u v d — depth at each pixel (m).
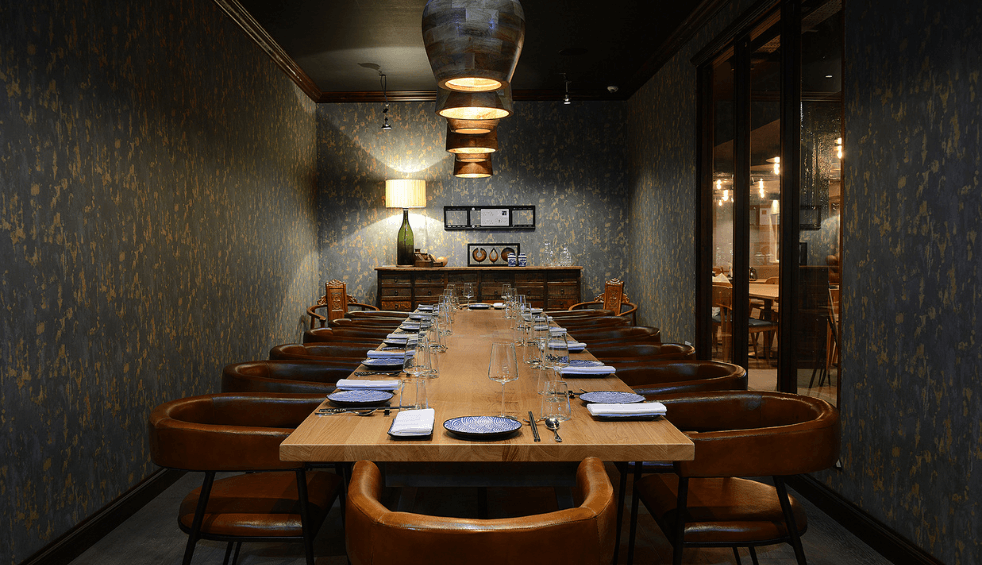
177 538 3.09
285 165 7.00
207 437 1.99
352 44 6.31
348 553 1.42
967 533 2.41
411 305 7.95
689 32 5.86
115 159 3.39
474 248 8.46
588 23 5.72
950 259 2.50
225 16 5.15
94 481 3.14
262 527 2.04
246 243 5.68
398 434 1.83
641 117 7.73
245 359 5.64
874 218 2.99
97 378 3.19
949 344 2.50
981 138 2.33
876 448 2.98
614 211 8.45
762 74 4.53
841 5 3.32
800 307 3.91
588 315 5.59
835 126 3.45
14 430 2.58
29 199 2.69
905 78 2.76
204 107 4.70
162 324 3.95
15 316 2.59
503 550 1.26
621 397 2.31
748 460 1.95
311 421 2.03
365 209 8.45
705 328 5.81
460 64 1.89
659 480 2.41
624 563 2.72
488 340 3.77
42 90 2.78
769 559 2.80
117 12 3.42
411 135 8.41
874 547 2.92
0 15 2.52
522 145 8.42
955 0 2.45
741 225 4.94
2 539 2.50
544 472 2.03
